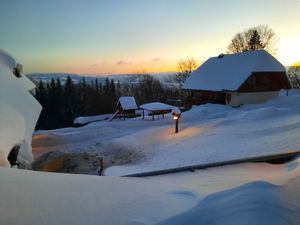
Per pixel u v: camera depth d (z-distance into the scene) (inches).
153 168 402.9
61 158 646.5
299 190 132.4
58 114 1941.4
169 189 183.5
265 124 584.4
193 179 232.2
